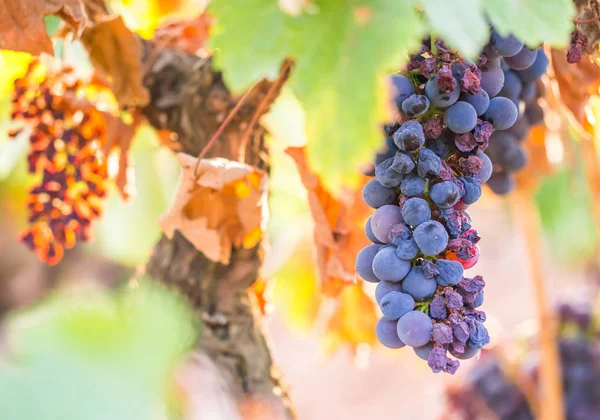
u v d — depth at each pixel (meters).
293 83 0.46
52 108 0.71
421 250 0.53
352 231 0.69
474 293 0.54
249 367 0.71
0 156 0.90
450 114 0.54
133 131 0.73
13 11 0.62
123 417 0.33
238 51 0.47
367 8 0.46
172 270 0.72
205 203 0.66
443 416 1.07
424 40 0.55
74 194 0.72
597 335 1.01
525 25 0.49
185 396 0.63
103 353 0.34
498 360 1.03
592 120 0.66
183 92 0.72
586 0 0.59
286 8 0.47
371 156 0.45
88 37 0.68
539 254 0.95
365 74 0.45
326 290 0.70
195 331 0.69
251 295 0.74
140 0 0.75
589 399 0.99
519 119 0.64
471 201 0.55
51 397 0.32
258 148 0.72
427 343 0.53
